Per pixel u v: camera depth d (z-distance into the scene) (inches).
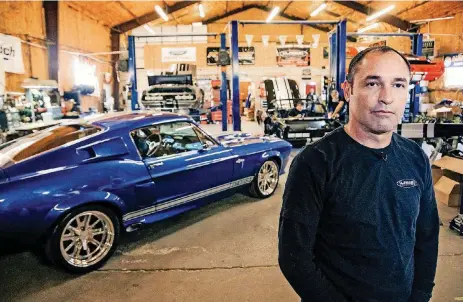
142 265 118.7
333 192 43.6
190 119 153.4
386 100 41.8
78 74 534.6
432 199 49.0
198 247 132.1
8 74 357.1
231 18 897.5
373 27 770.8
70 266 110.1
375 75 42.4
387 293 44.2
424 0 548.1
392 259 43.9
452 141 208.4
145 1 606.2
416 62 341.7
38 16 432.8
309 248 43.3
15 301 99.0
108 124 129.4
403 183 44.3
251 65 805.9
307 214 43.5
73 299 99.9
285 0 768.3
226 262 120.5
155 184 131.0
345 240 44.0
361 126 44.1
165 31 840.9
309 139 319.9
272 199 188.9
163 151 141.4
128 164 124.0
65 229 108.0
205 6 755.4
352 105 45.0
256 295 101.6
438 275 111.0
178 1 677.9
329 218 44.5
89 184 111.5
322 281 43.1
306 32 912.3
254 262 120.4
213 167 155.6
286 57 805.9
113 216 119.2
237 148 171.8
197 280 109.3
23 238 101.0
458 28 538.0
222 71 420.2
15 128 249.3
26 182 101.5
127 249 130.9
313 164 44.0
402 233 44.4
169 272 114.2
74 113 387.5
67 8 498.6
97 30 627.5
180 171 139.8
